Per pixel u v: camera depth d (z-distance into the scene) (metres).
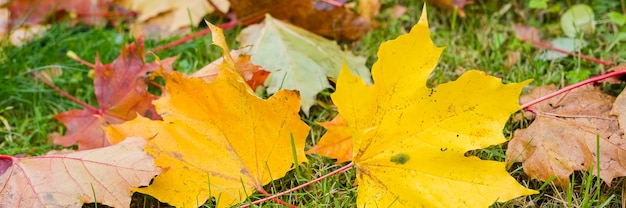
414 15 0.93
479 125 0.65
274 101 0.67
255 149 0.69
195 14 0.94
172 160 0.68
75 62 0.89
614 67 0.77
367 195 0.66
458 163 0.66
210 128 0.69
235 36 0.92
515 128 0.76
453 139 0.66
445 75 0.84
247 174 0.68
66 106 0.85
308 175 0.73
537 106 0.75
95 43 0.91
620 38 0.85
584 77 0.80
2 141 0.80
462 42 0.88
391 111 0.66
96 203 0.67
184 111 0.69
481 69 0.84
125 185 0.67
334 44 0.85
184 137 0.69
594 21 0.87
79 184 0.67
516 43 0.86
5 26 0.94
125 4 0.96
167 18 0.94
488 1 0.92
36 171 0.68
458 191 0.65
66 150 0.75
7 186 0.68
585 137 0.71
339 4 0.89
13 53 0.89
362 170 0.67
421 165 0.66
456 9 0.89
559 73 0.82
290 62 0.81
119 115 0.80
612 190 0.70
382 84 0.65
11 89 0.84
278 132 0.68
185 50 0.90
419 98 0.65
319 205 0.69
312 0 0.90
